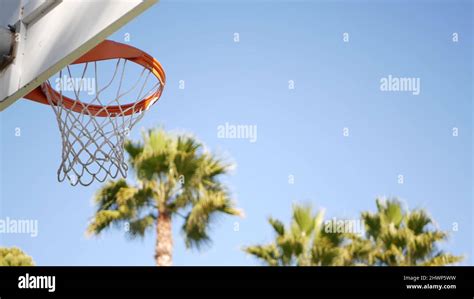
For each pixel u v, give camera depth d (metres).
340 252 13.45
